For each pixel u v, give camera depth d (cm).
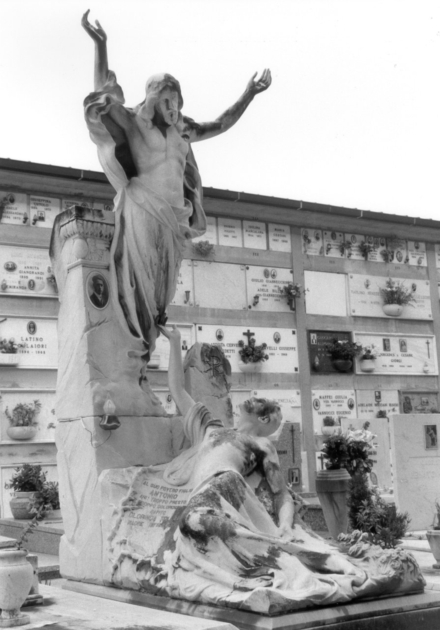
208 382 990
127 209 921
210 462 803
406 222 2573
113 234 923
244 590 667
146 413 899
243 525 729
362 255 2555
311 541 766
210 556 709
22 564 641
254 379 2300
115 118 916
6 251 1961
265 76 1041
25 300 1967
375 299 2552
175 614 682
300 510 835
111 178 929
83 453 865
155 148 937
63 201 2048
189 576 711
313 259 2459
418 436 1312
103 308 901
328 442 1229
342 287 2502
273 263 2384
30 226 1992
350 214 2473
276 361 2339
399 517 1104
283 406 2330
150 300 923
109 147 910
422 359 2603
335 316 2470
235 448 812
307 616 648
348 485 1160
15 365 1925
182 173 960
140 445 884
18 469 1738
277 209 2378
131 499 824
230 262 2316
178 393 922
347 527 1163
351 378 2464
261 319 2338
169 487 833
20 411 1908
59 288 936
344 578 687
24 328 1955
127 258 912
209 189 2230
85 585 828
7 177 1962
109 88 919
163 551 766
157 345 2120
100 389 876
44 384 1961
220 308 2278
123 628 622
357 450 1224
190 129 978
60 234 931
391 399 2520
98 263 909
